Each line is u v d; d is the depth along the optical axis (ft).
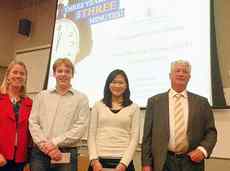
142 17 12.61
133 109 8.44
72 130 8.15
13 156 8.22
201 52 10.75
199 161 7.66
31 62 18.04
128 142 8.20
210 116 8.06
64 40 15.40
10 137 8.25
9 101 8.52
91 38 14.28
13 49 19.94
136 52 12.53
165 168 7.82
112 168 7.94
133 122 8.33
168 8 11.85
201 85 10.56
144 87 12.01
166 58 11.62
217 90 10.31
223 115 10.28
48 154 7.80
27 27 18.92
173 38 11.54
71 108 8.31
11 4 20.11
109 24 13.71
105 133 8.20
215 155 10.33
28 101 8.81
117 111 8.35
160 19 12.02
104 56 13.60
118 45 13.20
